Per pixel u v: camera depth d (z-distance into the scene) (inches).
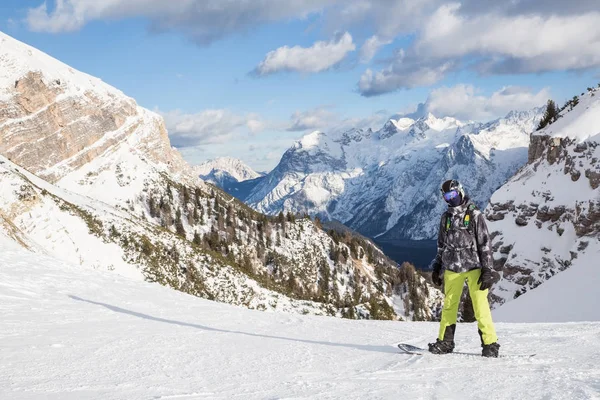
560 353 236.4
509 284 2706.7
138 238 4082.2
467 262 246.7
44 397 158.7
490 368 209.0
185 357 237.9
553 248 2544.3
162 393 169.0
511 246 2827.3
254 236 7347.4
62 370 200.8
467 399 159.2
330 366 223.9
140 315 394.0
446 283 254.1
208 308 476.7
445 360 232.5
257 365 223.5
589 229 2343.8
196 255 4552.2
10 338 267.9
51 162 7347.4
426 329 386.0
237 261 6397.6
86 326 321.7
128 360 225.6
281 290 5344.5
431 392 169.2
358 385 182.5
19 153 6924.2
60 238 3331.7
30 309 372.5
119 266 3545.8
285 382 188.9
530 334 306.7
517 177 3201.3
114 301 455.2
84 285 517.0
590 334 291.6
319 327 388.2
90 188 7509.8
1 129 6766.7
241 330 354.9
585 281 1288.1
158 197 7775.6
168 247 4343.0
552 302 1258.0
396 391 171.5
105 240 3735.2
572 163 2696.9
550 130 3093.0
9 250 663.1
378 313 5689.0
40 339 268.2
